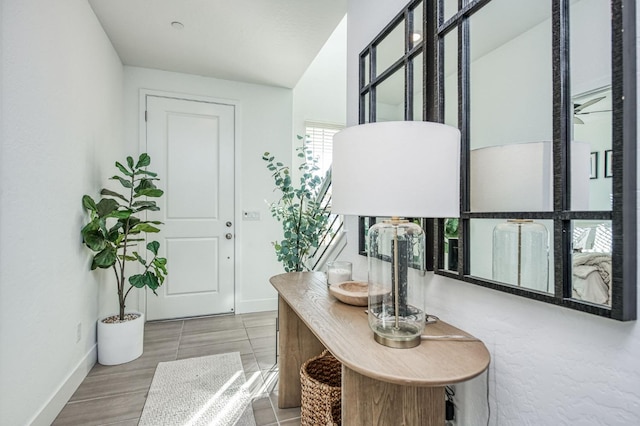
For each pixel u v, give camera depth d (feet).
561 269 2.75
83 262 6.59
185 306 10.53
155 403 5.74
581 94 2.69
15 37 4.33
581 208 2.65
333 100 13.32
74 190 6.18
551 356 2.87
